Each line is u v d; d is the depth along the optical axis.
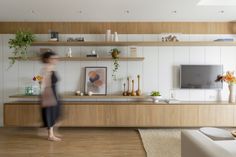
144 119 4.35
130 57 4.48
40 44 4.57
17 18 4.43
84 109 4.35
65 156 3.06
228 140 2.48
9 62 4.73
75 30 4.70
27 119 4.33
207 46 4.74
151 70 4.77
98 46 4.75
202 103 4.36
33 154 3.13
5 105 4.32
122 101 4.70
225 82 4.70
